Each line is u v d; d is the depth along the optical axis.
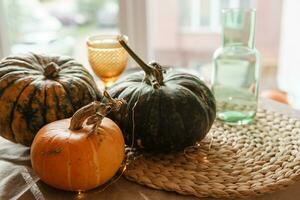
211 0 1.65
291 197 0.71
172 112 0.76
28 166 0.79
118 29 1.57
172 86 0.80
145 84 0.81
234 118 0.95
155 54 1.73
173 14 1.67
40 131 0.72
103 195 0.71
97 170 0.68
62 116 0.78
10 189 0.72
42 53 0.89
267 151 0.82
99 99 0.84
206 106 0.81
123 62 0.98
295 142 0.85
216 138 0.88
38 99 0.77
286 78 1.56
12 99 0.77
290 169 0.76
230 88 1.01
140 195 0.71
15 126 0.79
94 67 0.98
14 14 1.57
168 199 0.70
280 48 1.61
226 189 0.71
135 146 0.80
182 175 0.75
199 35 1.72
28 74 0.81
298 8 1.44
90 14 1.65
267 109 1.05
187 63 1.76
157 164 0.79
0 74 0.80
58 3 1.64
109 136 0.70
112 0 1.59
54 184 0.69
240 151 0.83
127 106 0.78
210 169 0.77
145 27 1.54
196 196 0.71
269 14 1.65
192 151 0.83
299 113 1.03
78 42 1.66
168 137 0.77
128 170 0.76
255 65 0.98
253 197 0.71
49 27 1.64
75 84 0.80
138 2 1.50
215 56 1.01
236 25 0.96
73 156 0.67
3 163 0.80
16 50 1.57
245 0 1.63
